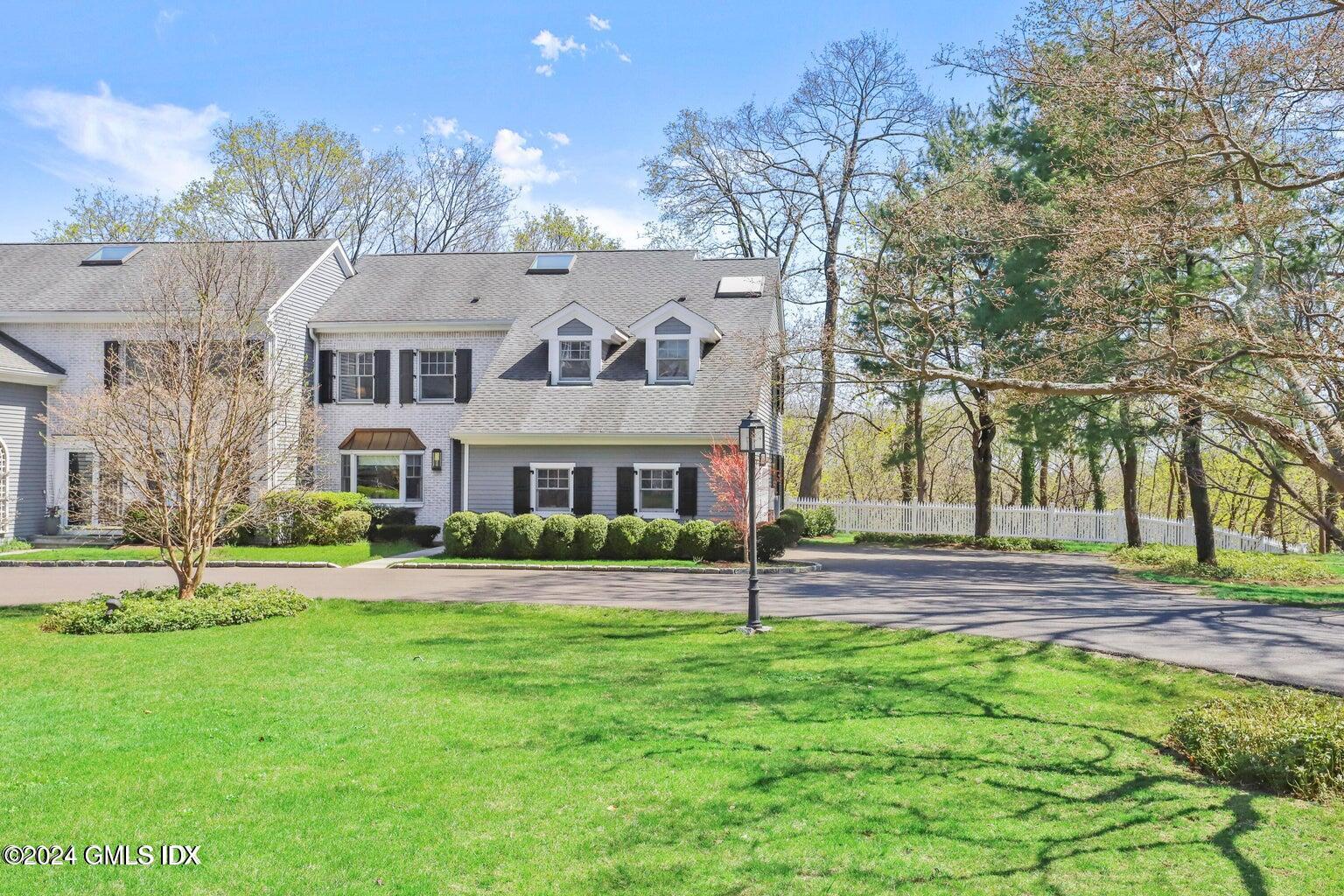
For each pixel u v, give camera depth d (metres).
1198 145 7.95
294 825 5.87
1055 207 18.30
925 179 26.06
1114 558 25.92
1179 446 17.17
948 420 43.09
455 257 31.33
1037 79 9.14
